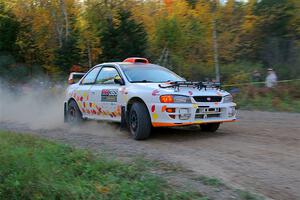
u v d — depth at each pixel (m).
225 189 4.77
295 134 8.03
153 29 28.62
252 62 28.30
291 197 4.50
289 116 11.65
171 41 27.16
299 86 16.41
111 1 28.12
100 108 9.09
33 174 5.10
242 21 28.72
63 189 4.74
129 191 4.65
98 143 7.68
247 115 12.30
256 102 15.22
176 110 7.45
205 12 27.09
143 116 7.78
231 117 8.11
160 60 27.33
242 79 24.00
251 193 4.59
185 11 28.12
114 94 8.61
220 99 7.98
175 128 9.20
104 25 27.84
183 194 4.54
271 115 12.10
